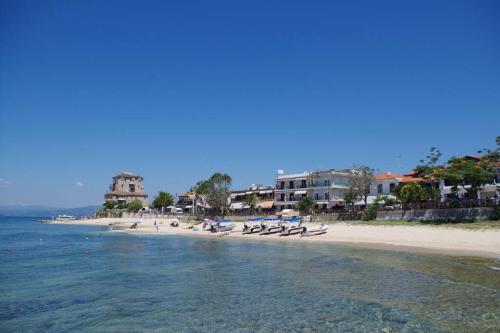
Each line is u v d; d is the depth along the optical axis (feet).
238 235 254.88
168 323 60.80
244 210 361.10
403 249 148.15
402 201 217.15
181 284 90.38
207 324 59.72
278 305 68.95
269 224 250.16
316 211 266.57
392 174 298.76
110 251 165.99
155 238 247.70
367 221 217.77
